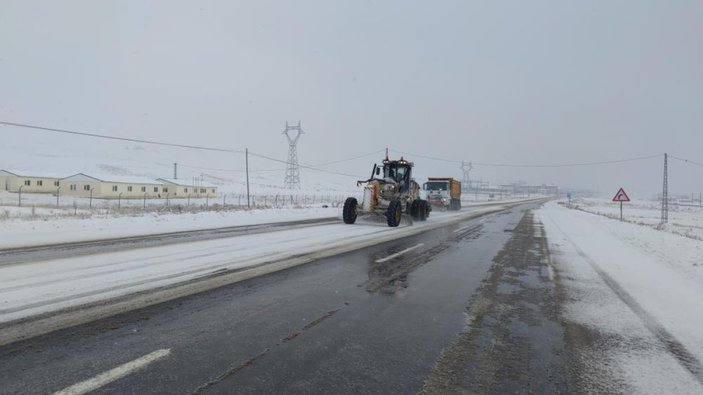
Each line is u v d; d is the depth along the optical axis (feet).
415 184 73.15
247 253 31.50
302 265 27.48
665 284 24.27
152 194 212.23
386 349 13.84
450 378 11.93
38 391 10.57
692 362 13.29
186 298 19.07
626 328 16.38
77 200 157.48
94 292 19.54
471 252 35.55
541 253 36.01
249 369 12.13
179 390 10.81
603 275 26.73
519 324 16.66
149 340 14.03
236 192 259.39
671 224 104.63
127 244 34.91
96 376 11.41
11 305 17.26
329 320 16.62
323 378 11.71
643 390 11.47
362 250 34.60
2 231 41.91
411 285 22.85
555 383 11.80
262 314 17.13
